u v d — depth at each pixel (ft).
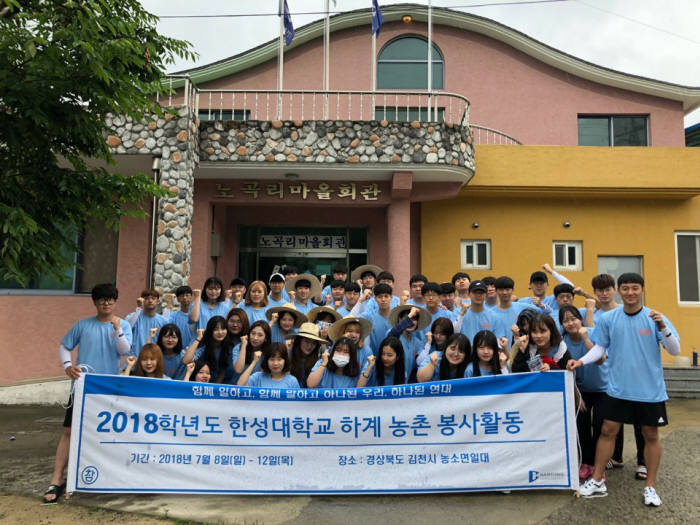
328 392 13.65
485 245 34.19
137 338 17.85
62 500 13.32
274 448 13.48
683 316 33.50
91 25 13.76
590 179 32.30
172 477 13.34
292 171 29.04
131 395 13.62
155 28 16.49
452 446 13.47
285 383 14.49
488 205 34.04
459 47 39.34
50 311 30.66
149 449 13.44
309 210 35.17
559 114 39.06
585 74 38.96
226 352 16.38
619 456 15.85
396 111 35.60
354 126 28.66
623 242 33.86
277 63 39.37
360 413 13.58
